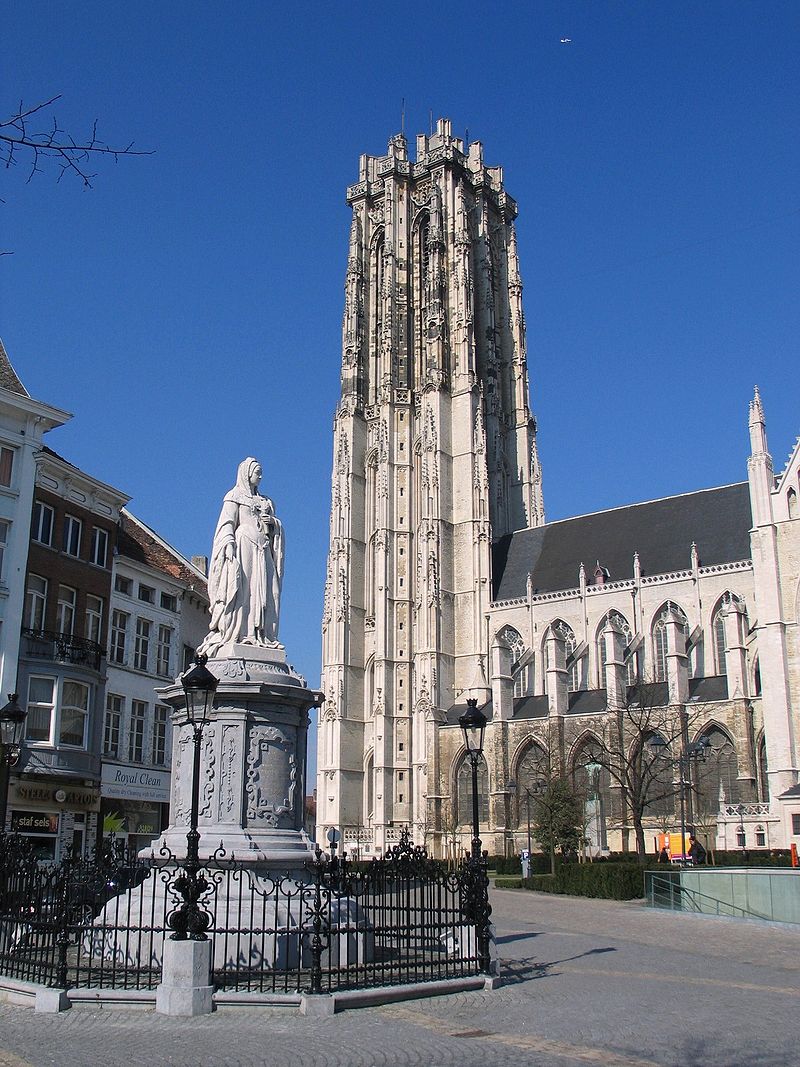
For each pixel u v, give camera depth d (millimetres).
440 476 125375
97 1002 18797
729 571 102812
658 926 39688
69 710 55875
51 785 53469
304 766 25062
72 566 58844
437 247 136250
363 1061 14875
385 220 142750
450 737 112125
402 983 20453
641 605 107875
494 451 134750
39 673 54438
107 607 61531
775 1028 17812
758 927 39375
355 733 124000
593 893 56844
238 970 19906
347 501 130875
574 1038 16812
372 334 140125
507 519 134500
